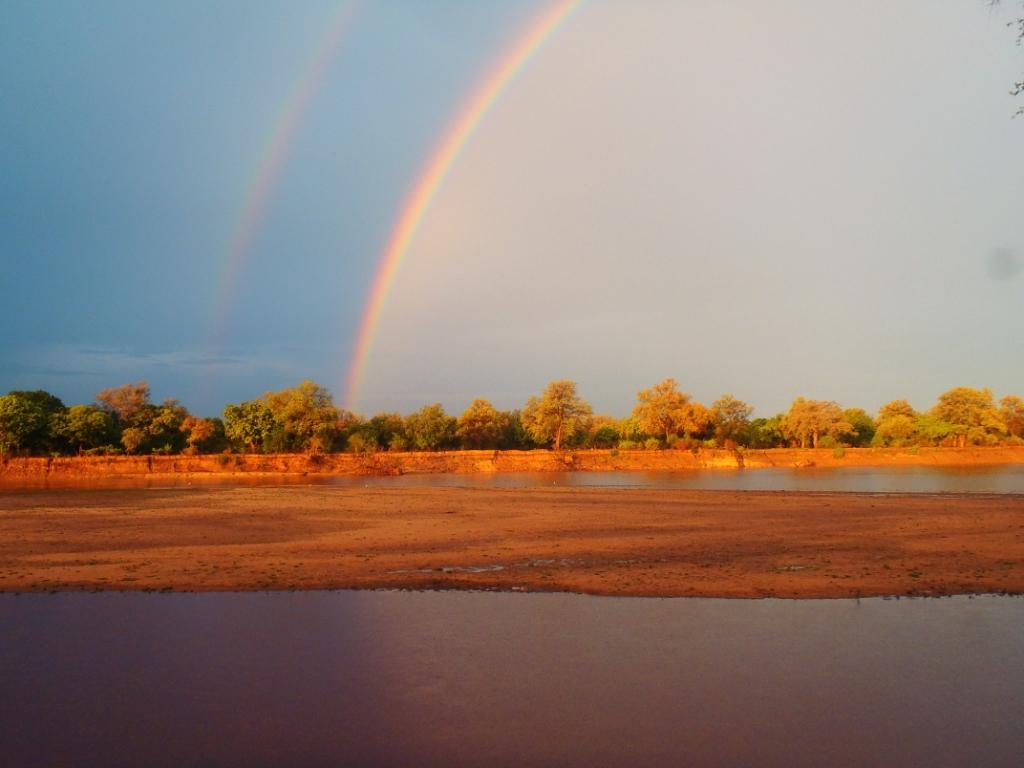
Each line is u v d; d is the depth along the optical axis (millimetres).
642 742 8836
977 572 19672
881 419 128125
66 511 39844
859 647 12797
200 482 74312
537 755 8500
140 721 9578
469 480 76062
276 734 9133
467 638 13461
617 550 24188
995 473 83812
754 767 8172
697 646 12875
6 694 10633
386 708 9977
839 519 33344
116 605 16359
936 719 9531
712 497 47062
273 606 16172
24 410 89250
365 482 72812
